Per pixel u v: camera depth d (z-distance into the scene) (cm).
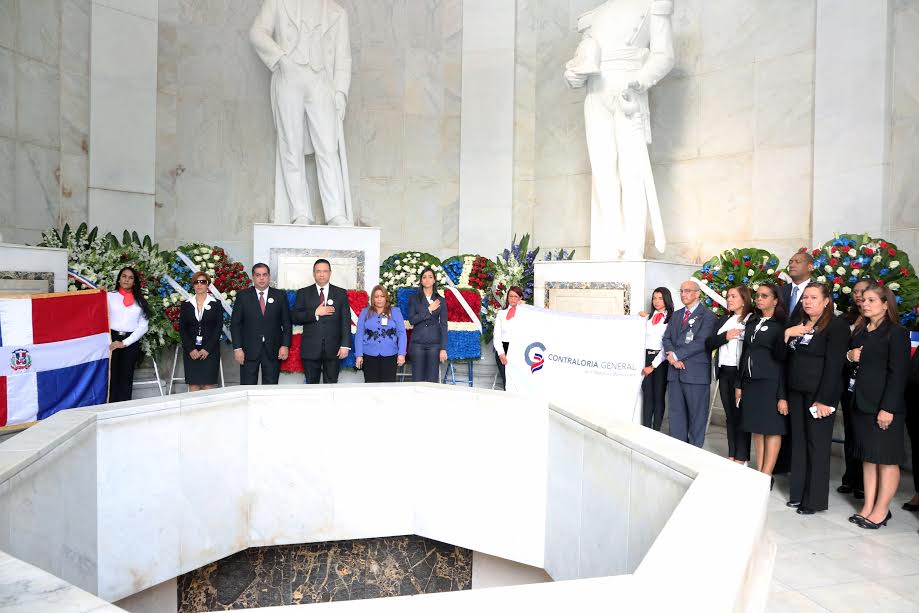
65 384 614
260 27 871
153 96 922
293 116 869
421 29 1091
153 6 919
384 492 470
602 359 547
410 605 133
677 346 601
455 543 453
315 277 716
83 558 336
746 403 542
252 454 446
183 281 790
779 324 533
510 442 429
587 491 342
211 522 422
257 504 448
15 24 786
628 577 145
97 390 639
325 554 473
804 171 797
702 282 712
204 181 985
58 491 299
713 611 127
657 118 950
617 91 793
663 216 945
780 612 337
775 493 560
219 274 802
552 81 1066
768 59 832
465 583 473
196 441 409
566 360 557
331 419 458
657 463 263
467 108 1080
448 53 1096
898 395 454
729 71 872
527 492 422
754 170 845
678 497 245
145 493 382
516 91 1081
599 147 812
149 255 781
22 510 256
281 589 466
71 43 852
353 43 1067
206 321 692
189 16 971
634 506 285
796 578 379
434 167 1098
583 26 832
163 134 956
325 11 893
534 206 1089
